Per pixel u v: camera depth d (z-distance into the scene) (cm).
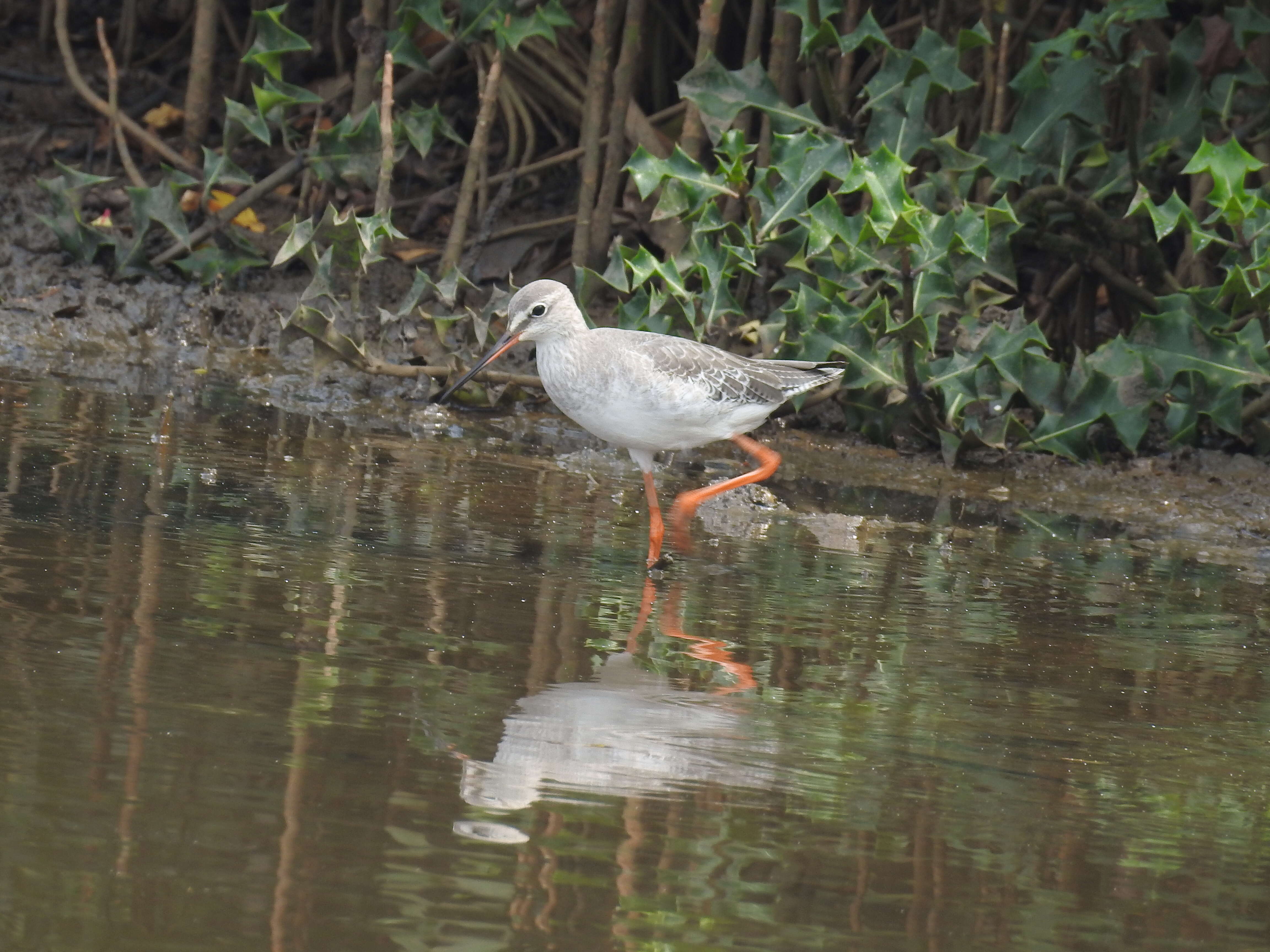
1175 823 619
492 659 737
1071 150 1452
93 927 468
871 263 1287
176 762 579
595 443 1346
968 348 1382
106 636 707
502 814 566
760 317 1578
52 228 1573
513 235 1725
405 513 1010
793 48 1644
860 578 969
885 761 657
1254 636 909
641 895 516
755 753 650
